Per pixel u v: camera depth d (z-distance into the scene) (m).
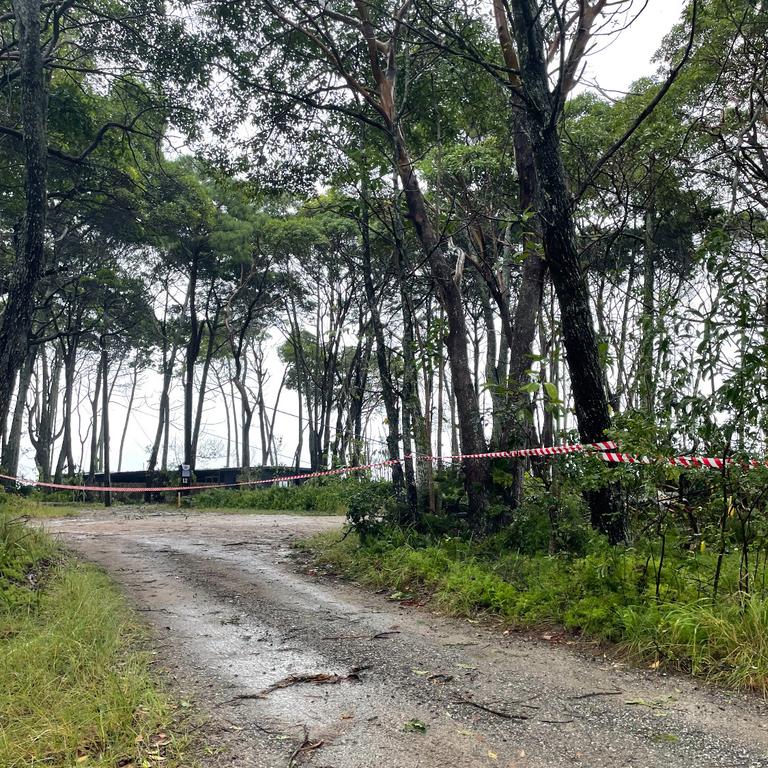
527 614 6.28
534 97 7.96
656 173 11.67
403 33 11.38
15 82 15.43
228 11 11.83
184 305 34.62
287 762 3.43
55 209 19.86
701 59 11.28
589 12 8.48
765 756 3.41
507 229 12.34
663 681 4.58
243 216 28.73
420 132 13.19
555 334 9.20
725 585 5.75
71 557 9.98
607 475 6.44
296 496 24.50
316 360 33.50
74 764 3.35
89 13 14.77
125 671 4.76
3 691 4.21
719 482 5.50
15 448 30.73
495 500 9.91
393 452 11.05
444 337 10.92
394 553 9.09
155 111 17.09
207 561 10.36
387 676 4.81
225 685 4.65
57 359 36.91
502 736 3.72
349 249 23.55
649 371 6.05
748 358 4.98
